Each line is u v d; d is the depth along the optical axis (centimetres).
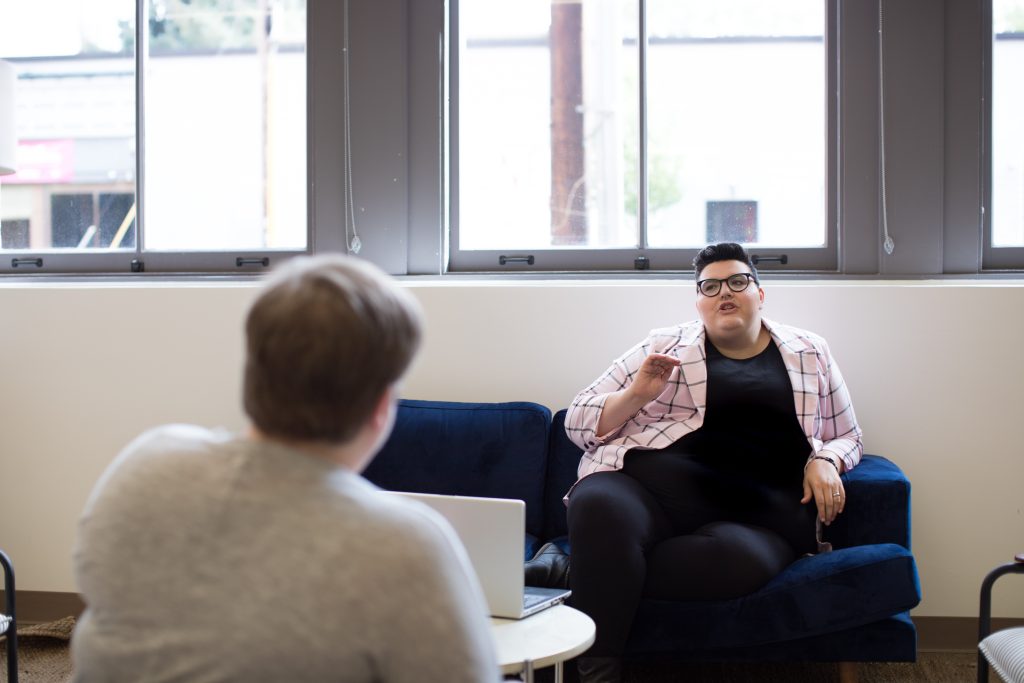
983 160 311
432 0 327
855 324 295
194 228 344
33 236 349
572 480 279
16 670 225
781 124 323
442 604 79
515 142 333
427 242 329
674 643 219
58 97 347
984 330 290
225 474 81
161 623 79
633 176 328
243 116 340
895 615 217
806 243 321
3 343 322
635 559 217
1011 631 190
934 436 292
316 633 77
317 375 81
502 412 286
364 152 328
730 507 239
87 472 320
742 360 259
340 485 82
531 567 223
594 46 330
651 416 260
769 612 215
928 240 309
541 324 308
